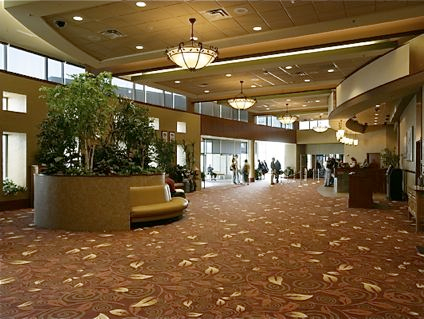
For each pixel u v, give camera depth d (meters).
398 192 11.66
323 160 28.47
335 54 10.45
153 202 7.55
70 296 3.53
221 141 22.36
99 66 10.86
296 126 28.73
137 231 6.72
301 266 4.50
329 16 7.30
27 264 4.61
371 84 10.77
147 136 8.89
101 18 7.52
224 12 7.17
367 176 10.04
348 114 14.09
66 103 7.12
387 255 5.00
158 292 3.64
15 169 10.05
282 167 28.83
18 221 7.81
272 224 7.45
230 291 3.66
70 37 8.70
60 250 5.31
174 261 4.75
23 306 3.29
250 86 14.92
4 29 9.77
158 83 14.41
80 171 7.42
